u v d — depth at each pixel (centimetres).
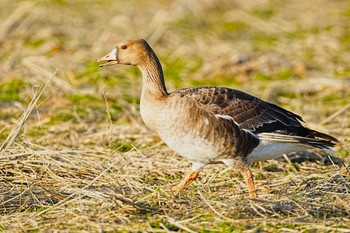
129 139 1465
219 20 2425
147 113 1148
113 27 2266
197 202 1076
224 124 1116
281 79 1897
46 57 1975
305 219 998
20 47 2062
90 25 2273
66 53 2020
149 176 1231
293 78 1902
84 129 1523
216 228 976
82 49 2061
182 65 2006
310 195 1106
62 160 1288
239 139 1125
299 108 1702
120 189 1133
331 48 2128
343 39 2228
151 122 1147
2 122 1541
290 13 2491
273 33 2305
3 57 1995
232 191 1161
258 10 2523
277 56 2048
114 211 1023
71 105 1666
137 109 1669
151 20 2358
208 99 1126
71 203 1063
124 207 1034
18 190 1125
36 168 1227
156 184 1192
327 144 1149
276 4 2589
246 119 1136
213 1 2530
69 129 1512
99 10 2448
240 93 1162
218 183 1205
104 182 1172
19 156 1232
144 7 2500
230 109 1128
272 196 1113
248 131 1132
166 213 1023
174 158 1329
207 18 2434
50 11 2383
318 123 1584
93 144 1429
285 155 1315
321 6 2561
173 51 2111
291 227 976
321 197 1095
